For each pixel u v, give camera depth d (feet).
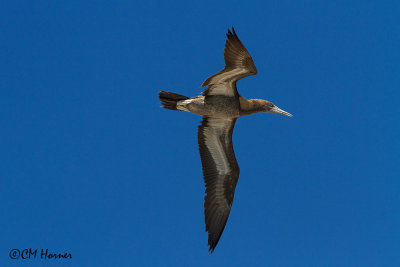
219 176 52.65
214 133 52.60
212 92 47.34
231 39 40.45
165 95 49.57
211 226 50.96
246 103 50.11
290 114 52.37
